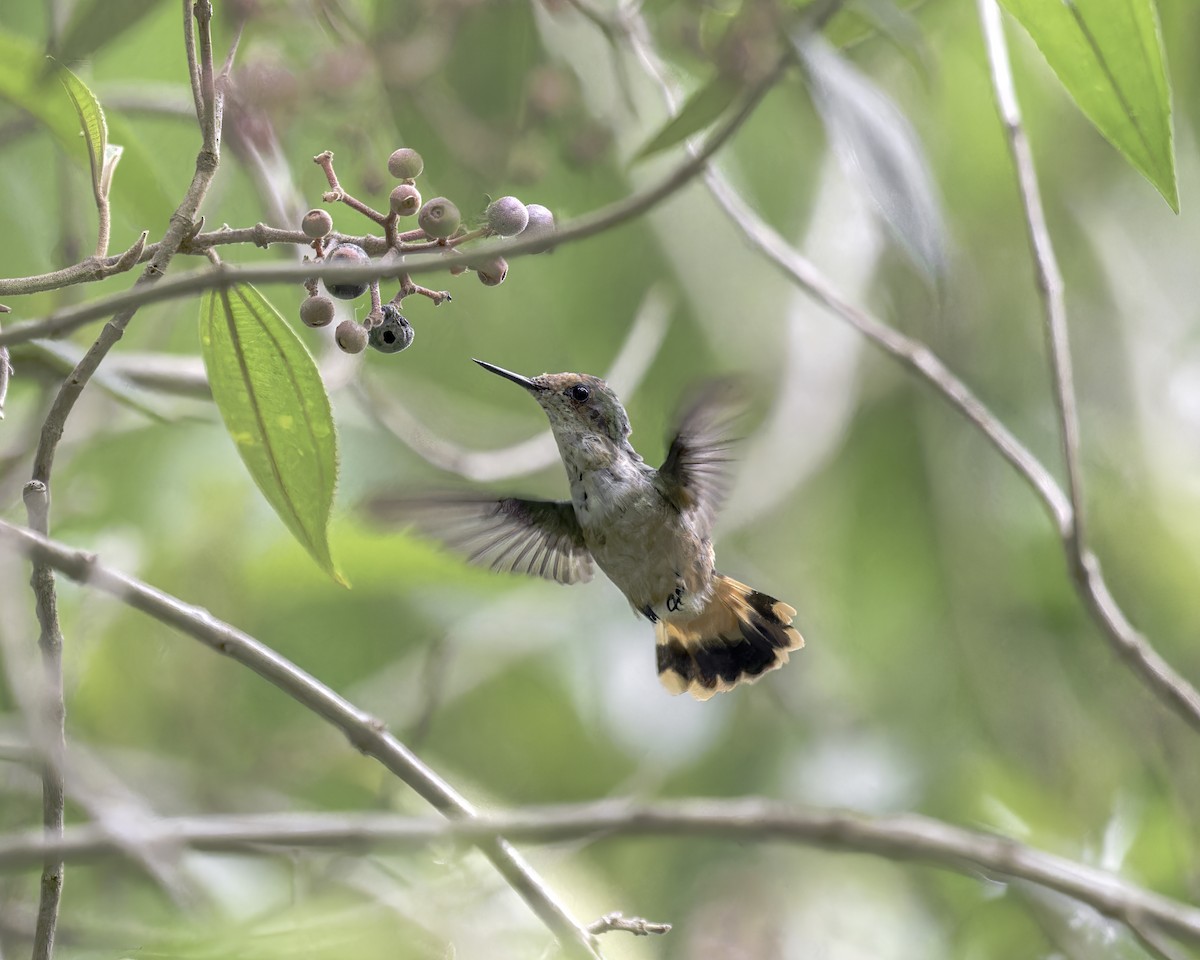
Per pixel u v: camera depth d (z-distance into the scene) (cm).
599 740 1062
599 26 788
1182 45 966
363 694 1034
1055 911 863
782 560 1199
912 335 1140
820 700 1117
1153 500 1184
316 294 450
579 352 1123
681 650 753
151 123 827
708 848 1010
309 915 522
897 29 604
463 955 557
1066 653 1171
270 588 922
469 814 504
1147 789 1012
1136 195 1180
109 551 888
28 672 674
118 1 583
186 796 849
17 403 864
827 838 592
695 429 692
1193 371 1195
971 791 995
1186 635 1177
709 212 1073
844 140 524
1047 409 1195
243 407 494
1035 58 1021
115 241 798
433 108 766
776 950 959
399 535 895
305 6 743
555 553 749
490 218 457
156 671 891
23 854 438
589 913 765
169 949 483
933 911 979
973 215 1130
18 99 577
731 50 630
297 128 757
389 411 879
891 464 1230
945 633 1208
